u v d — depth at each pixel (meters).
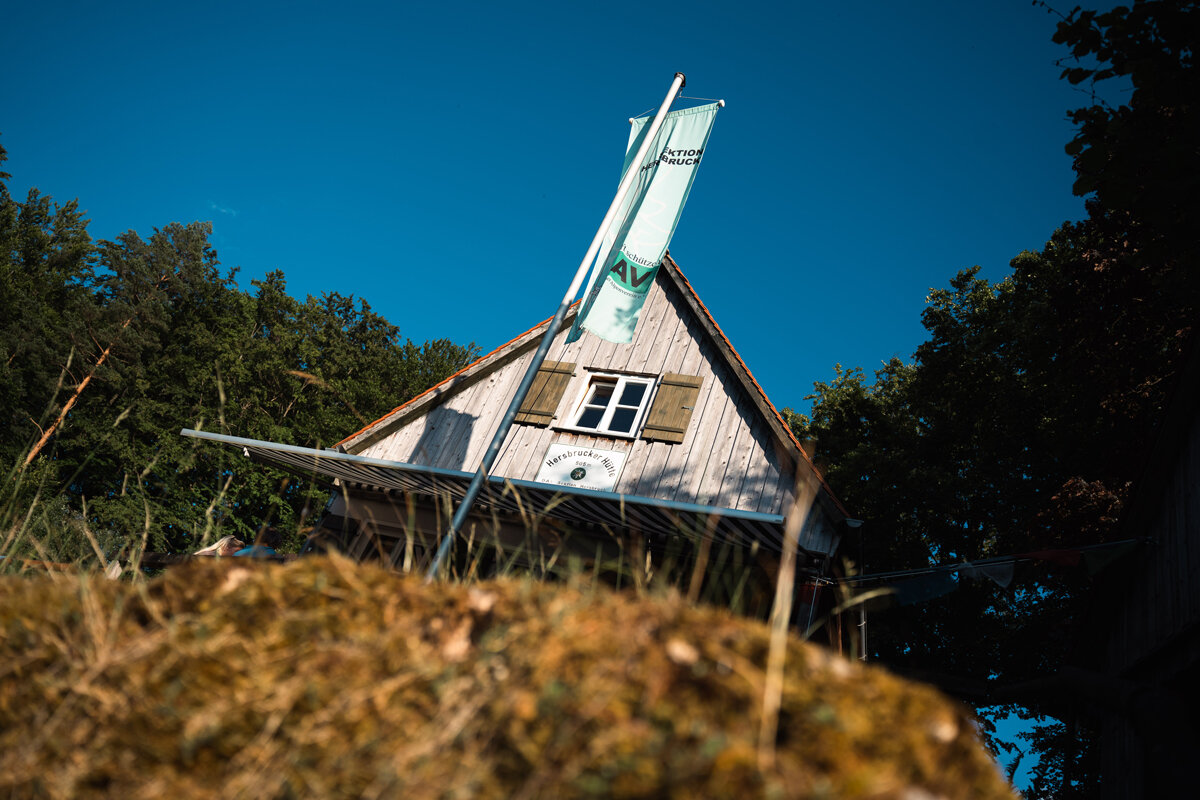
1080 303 14.66
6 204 45.50
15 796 1.52
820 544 10.21
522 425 13.32
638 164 9.47
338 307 48.84
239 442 10.27
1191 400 8.30
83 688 1.56
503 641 1.51
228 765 1.45
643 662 1.38
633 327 8.80
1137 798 8.29
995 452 20.59
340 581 1.71
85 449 28.92
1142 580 9.05
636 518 9.90
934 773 1.24
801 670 1.40
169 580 1.78
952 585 8.80
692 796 1.17
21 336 32.00
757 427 12.05
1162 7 6.33
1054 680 10.04
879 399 26.39
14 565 2.87
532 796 1.24
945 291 24.17
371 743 1.40
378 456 13.51
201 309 41.34
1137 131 6.49
